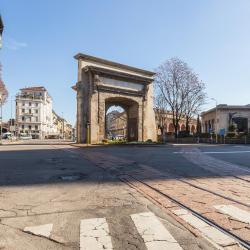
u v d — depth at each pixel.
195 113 53.44
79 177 8.79
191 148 28.05
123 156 16.69
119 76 33.66
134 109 36.88
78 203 5.70
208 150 24.41
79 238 3.86
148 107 37.47
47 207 5.39
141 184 7.74
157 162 13.41
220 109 67.00
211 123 72.94
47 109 117.81
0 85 47.50
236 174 9.77
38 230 4.16
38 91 110.88
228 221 4.54
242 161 14.59
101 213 5.01
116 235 3.97
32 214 4.95
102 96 32.34
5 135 82.25
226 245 3.65
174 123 53.69
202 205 5.53
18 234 4.04
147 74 38.06
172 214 4.92
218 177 9.09
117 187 7.29
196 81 51.97
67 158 14.69
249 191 6.88
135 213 5.00
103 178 8.65
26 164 11.92
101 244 3.67
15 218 4.73
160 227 4.28
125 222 4.52
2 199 5.96
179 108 52.56
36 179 8.37
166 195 6.38
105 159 14.57
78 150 21.88
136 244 3.66
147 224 4.41
